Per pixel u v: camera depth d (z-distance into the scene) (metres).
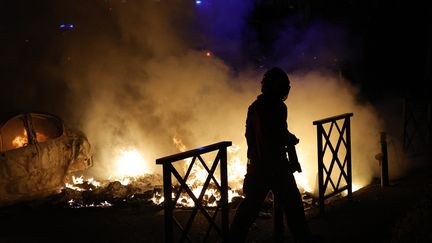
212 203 6.80
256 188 4.21
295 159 4.34
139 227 5.93
